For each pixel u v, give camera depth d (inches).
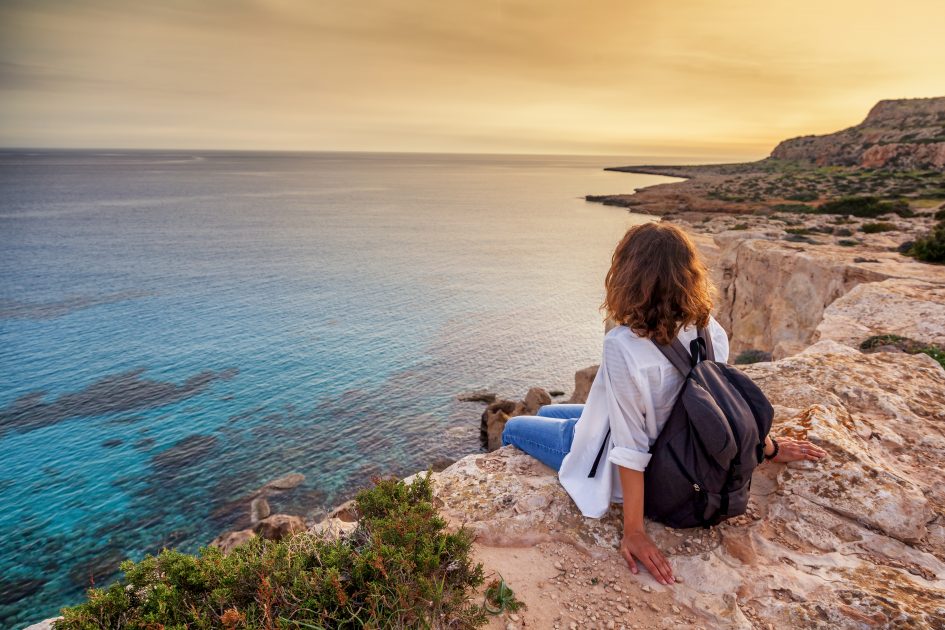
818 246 981.2
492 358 1673.2
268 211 5713.6
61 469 1035.9
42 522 882.1
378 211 5861.2
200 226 4507.9
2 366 1542.8
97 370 1529.3
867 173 4601.4
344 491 966.4
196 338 1806.1
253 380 1476.4
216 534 857.5
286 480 998.4
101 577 769.6
